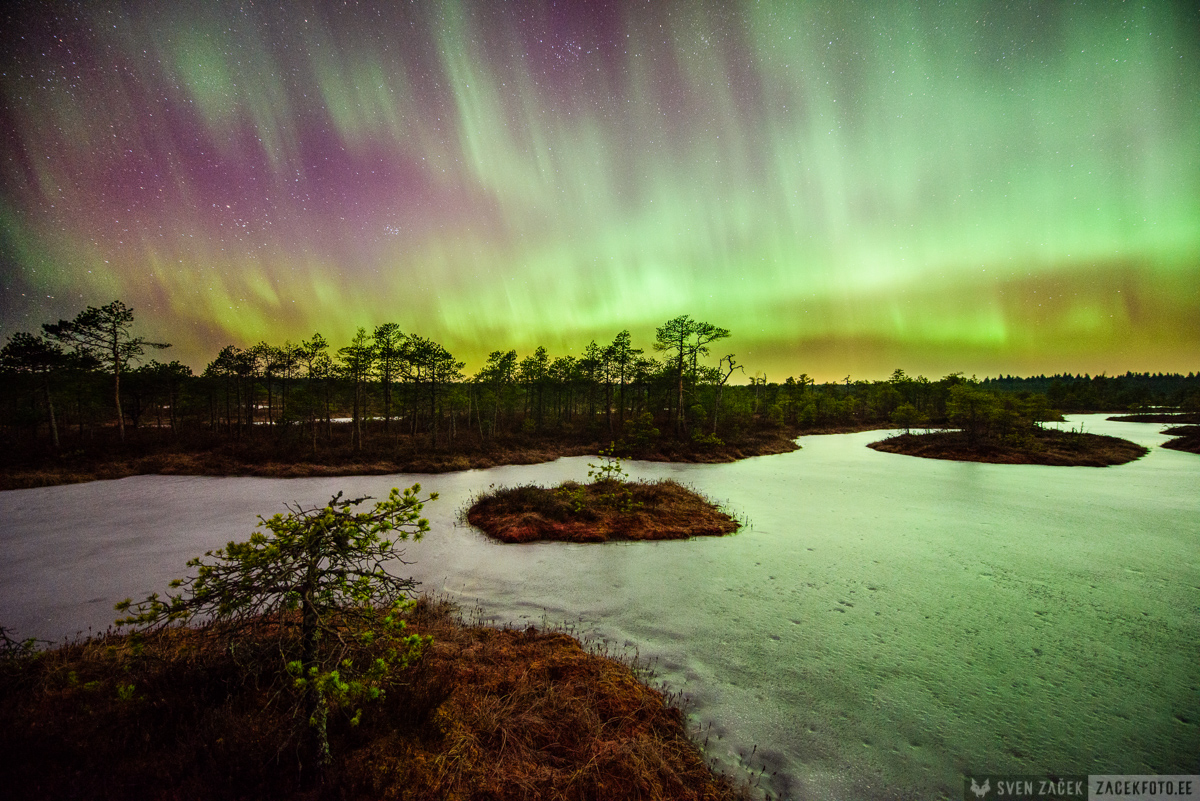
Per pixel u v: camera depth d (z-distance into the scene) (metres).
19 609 6.98
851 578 8.45
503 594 7.67
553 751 3.81
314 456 23.55
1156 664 5.62
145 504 14.35
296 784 3.08
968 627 6.58
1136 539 11.01
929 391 62.22
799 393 58.22
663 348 36.59
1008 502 15.13
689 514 12.73
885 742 4.25
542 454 26.97
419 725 3.89
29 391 28.38
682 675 5.31
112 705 3.83
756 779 3.79
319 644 3.71
